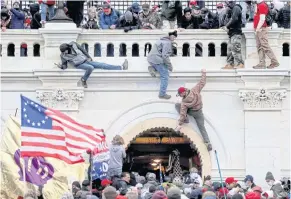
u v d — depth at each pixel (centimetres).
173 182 3045
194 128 3247
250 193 2725
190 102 3206
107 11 3319
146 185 2973
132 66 3253
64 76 3219
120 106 3244
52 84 3231
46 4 3328
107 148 2920
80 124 2820
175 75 3234
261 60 3234
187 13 3341
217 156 3209
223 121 3241
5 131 2953
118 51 3262
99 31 3256
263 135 3234
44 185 2833
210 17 3378
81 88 3228
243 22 3322
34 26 3362
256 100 3231
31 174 2783
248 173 3228
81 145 2800
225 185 3052
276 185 2986
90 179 2817
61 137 2659
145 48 3269
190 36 3262
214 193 2767
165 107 3247
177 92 3244
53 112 2725
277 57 3253
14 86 3231
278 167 3225
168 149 3450
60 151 2661
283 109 3238
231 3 3309
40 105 2644
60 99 3225
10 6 3572
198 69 3241
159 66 3219
